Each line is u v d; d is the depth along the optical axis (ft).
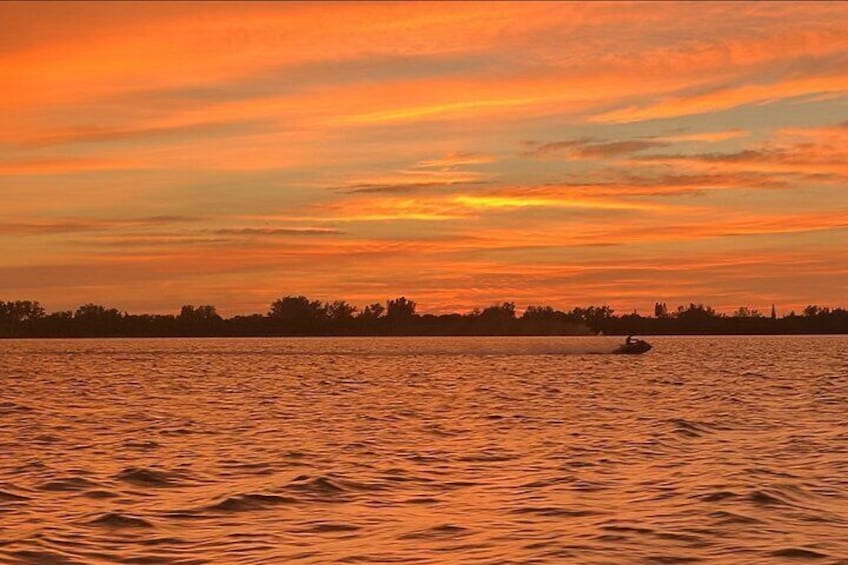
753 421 163.63
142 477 100.94
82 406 204.85
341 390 266.16
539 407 200.85
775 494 87.51
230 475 103.40
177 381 315.99
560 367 418.92
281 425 161.99
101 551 68.03
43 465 110.42
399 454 121.29
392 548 68.80
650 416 175.52
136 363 490.90
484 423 164.86
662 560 64.39
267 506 85.10
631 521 77.00
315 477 99.86
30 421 168.14
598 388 268.41
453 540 71.20
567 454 120.16
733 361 475.31
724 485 92.68
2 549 68.03
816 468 105.09
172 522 78.18
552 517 79.46
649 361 483.10
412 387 279.90
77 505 85.25
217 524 77.46
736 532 72.49
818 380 299.79
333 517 80.18
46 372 386.32
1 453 121.90
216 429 154.81
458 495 90.58
